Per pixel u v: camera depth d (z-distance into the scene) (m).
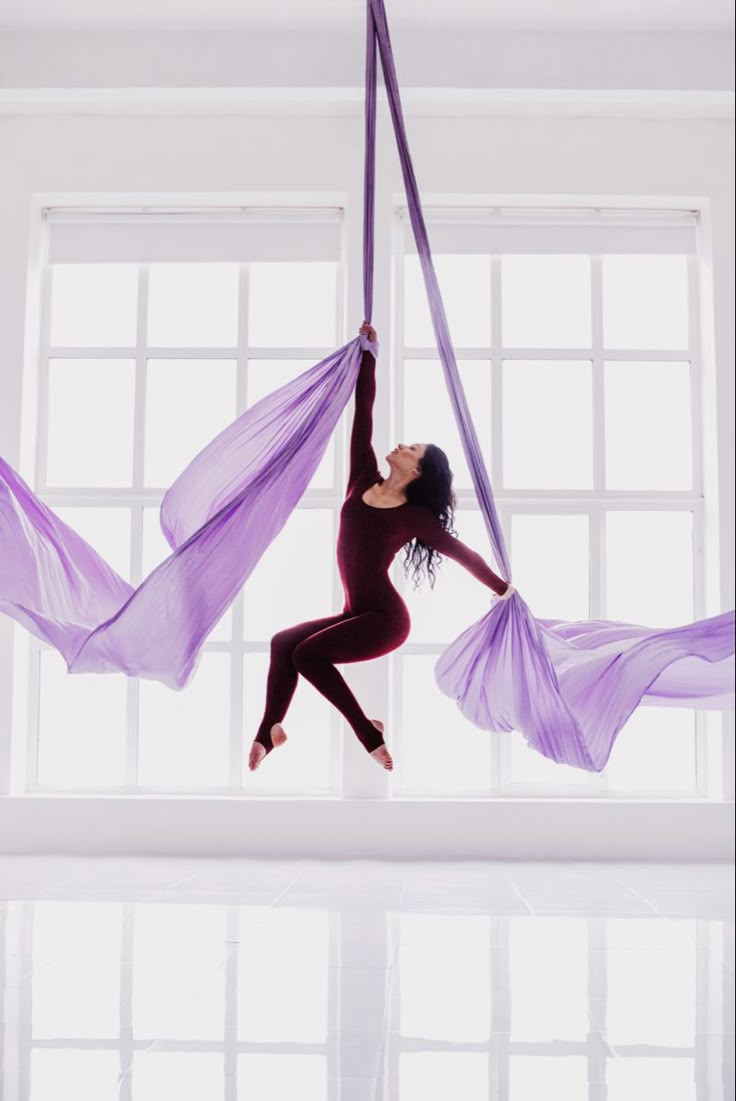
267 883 5.16
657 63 6.14
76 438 6.82
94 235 6.75
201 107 6.45
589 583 6.59
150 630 4.63
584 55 6.14
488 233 6.66
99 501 6.68
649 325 6.81
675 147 6.52
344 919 4.29
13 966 3.48
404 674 6.64
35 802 6.21
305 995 3.13
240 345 6.73
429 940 3.91
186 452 6.81
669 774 6.69
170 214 6.74
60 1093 2.29
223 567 4.62
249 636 6.72
